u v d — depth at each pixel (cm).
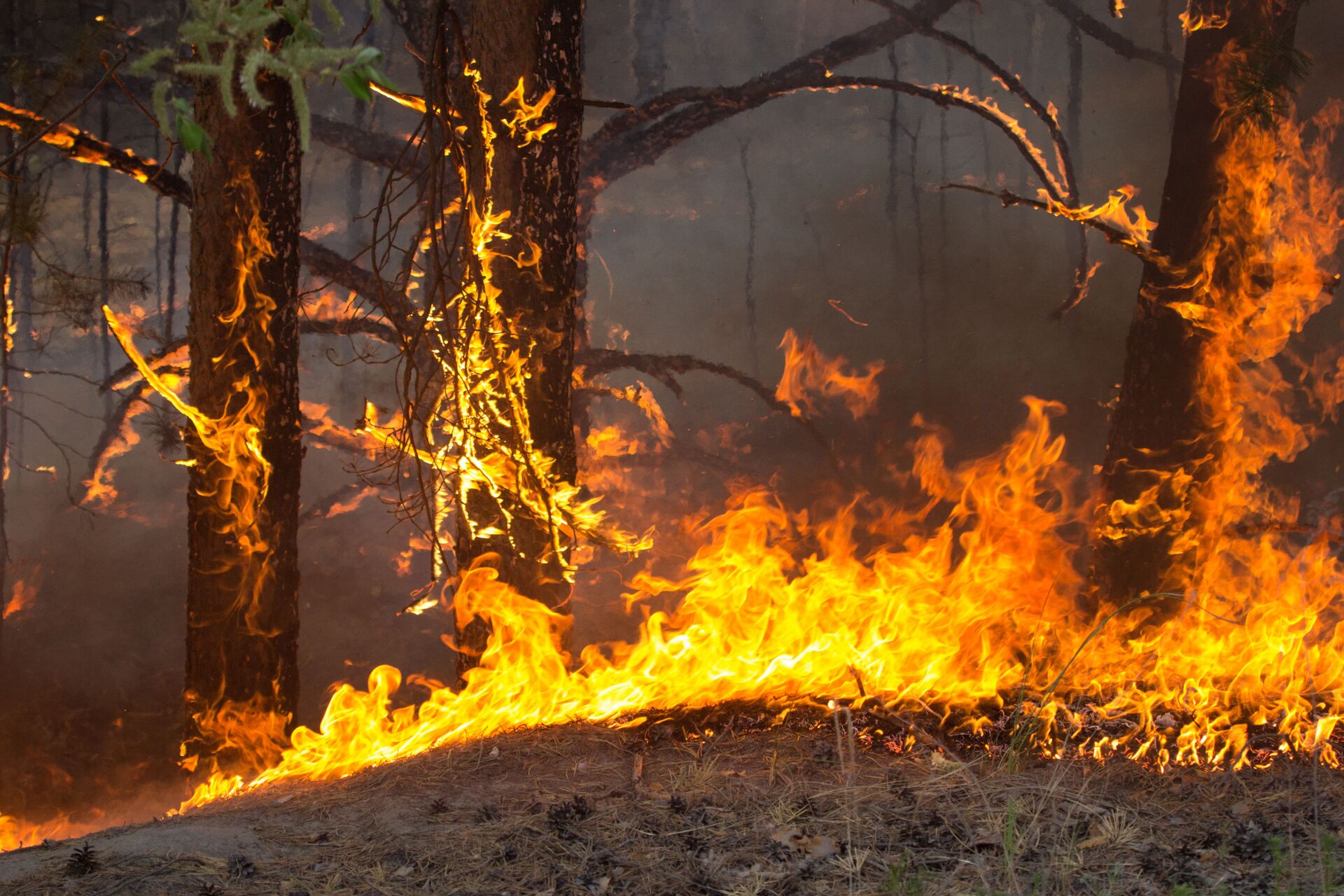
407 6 1168
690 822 342
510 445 670
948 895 282
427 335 690
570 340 695
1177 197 836
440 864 323
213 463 773
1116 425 880
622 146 1397
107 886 312
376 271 562
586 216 1398
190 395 784
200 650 781
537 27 676
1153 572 837
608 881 305
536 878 310
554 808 357
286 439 793
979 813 335
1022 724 405
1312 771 361
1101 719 413
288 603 802
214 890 308
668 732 427
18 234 775
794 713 434
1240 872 289
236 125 749
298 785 468
